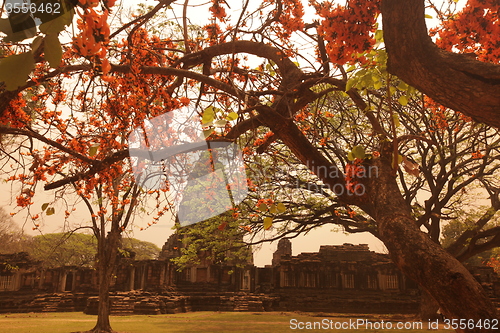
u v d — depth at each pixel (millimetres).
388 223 2424
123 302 29141
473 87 2383
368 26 2730
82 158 4258
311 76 4328
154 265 33781
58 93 5281
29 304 33750
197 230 17234
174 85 4766
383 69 3193
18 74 1106
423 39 2541
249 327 17703
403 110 14383
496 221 19484
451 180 17203
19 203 4773
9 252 36938
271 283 36500
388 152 3285
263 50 4852
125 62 4809
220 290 35375
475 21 3094
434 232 18625
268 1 4879
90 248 38594
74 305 33469
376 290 33281
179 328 17266
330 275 34344
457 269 2000
